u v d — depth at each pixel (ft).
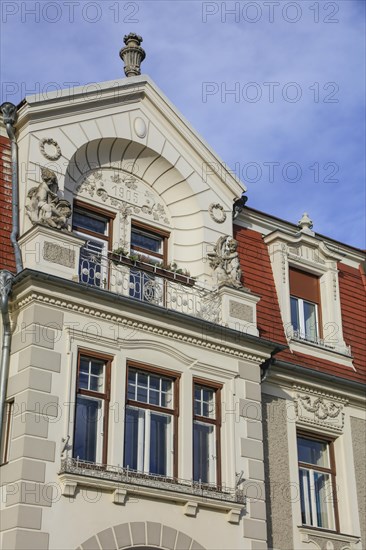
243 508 47.73
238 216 60.85
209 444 48.70
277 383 55.62
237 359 51.55
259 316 57.06
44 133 50.62
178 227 56.54
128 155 55.21
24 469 40.42
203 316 51.83
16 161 50.11
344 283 65.82
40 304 44.14
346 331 63.00
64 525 40.63
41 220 46.32
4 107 50.70
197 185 56.75
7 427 42.75
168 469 46.19
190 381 48.62
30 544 39.29
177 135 57.11
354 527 55.21
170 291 52.39
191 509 45.21
